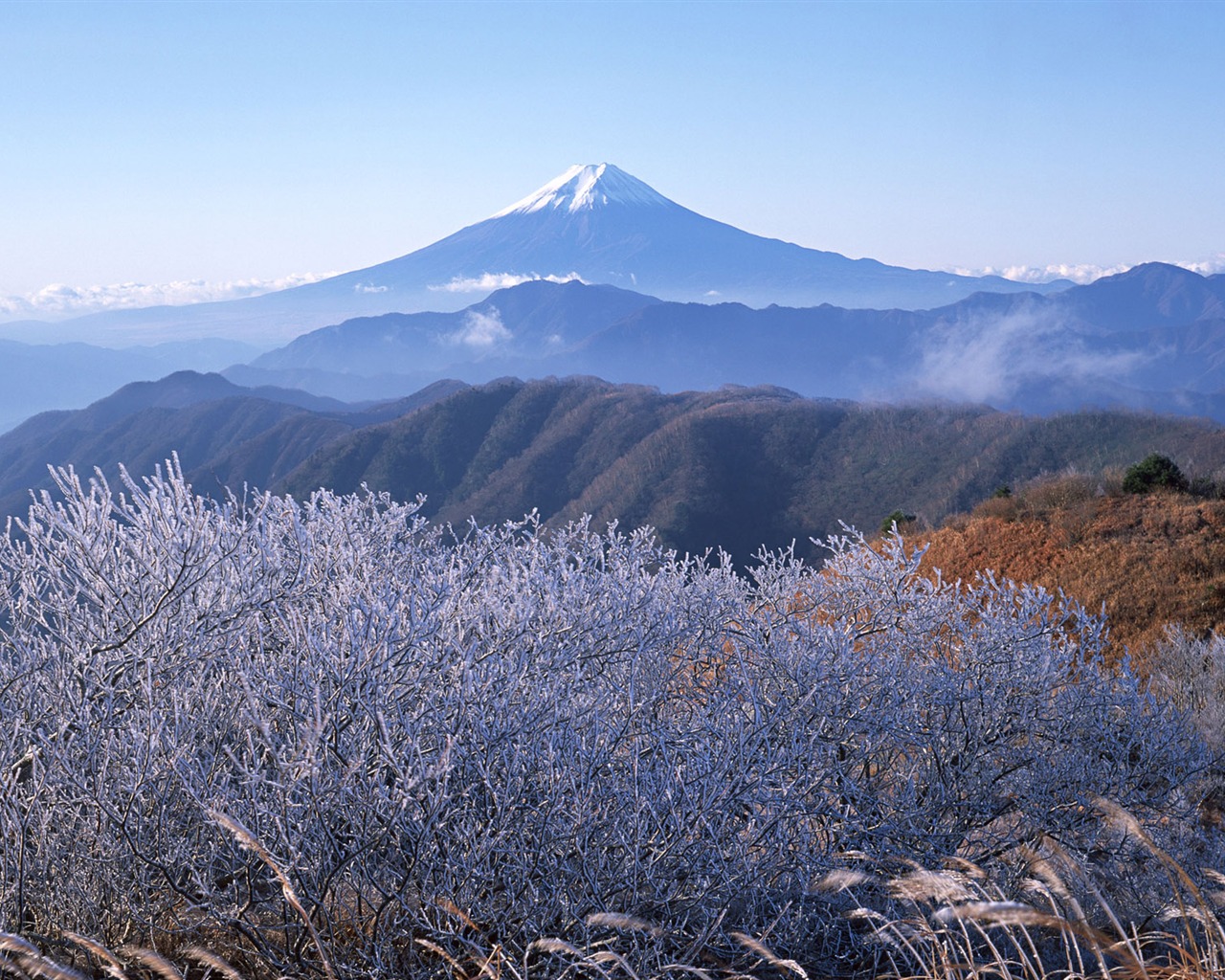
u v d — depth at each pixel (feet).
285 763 9.87
